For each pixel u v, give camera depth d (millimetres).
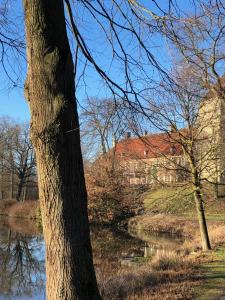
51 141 4996
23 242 35375
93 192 41844
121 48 6477
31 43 5078
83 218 5102
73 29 6016
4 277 21906
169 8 6422
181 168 20016
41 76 5020
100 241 31844
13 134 74625
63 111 5000
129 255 24297
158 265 16406
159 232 36938
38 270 23984
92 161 35719
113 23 6434
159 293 12422
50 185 5012
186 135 19438
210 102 17062
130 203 41000
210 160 19938
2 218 58375
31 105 5105
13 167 74688
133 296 12297
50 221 5020
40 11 5035
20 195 76562
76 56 6137
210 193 21062
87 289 5008
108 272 17531
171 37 6551
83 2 6309
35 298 17922
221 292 12156
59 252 4973
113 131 6367
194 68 12617
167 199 21469
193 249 21750
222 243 22703
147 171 20750
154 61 6562
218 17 6633
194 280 13938
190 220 36812
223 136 19828
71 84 5129
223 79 13906
